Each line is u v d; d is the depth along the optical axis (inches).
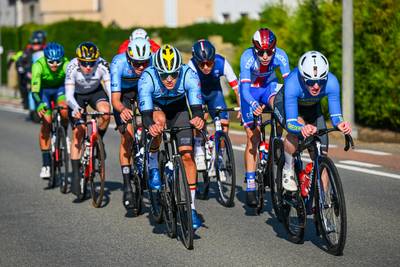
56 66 810.2
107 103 753.0
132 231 620.7
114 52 2637.8
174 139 586.2
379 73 1170.0
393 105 1160.8
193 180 582.9
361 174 842.2
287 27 1438.2
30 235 617.9
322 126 585.0
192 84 586.2
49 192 813.2
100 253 554.9
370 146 1048.8
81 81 747.4
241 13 2960.1
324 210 536.1
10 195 799.1
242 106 679.1
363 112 1222.3
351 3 1139.9
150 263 522.9
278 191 596.7
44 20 3880.4
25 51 1808.6
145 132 624.1
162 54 553.6
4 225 657.6
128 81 681.0
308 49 1362.0
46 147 846.5
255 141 680.4
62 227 642.8
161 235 604.4
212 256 535.5
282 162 590.9
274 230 609.9
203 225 633.0
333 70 1295.5
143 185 656.4
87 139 742.5
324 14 1320.1
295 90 552.1
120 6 3619.6
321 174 534.0
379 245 552.4
